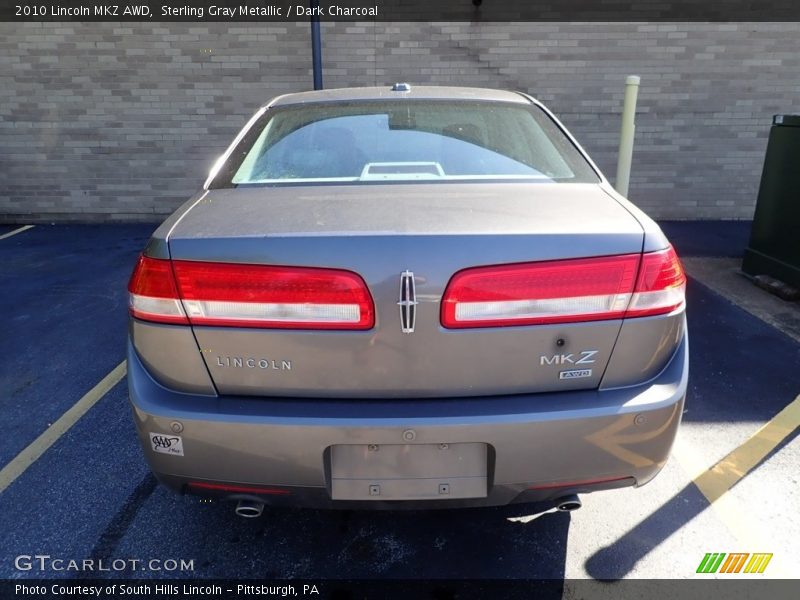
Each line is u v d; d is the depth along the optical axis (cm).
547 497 173
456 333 157
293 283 156
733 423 283
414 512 228
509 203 182
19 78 709
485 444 161
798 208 446
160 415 162
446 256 154
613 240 161
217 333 160
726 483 241
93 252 611
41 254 604
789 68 689
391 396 162
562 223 165
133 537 216
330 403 162
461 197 188
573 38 681
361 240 155
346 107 254
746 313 423
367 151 226
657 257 164
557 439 160
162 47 695
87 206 754
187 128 722
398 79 699
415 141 230
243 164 227
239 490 169
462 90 276
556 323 159
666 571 198
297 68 697
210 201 195
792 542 210
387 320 155
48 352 370
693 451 262
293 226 163
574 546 210
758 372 334
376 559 205
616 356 164
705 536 213
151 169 739
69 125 725
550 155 228
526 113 255
